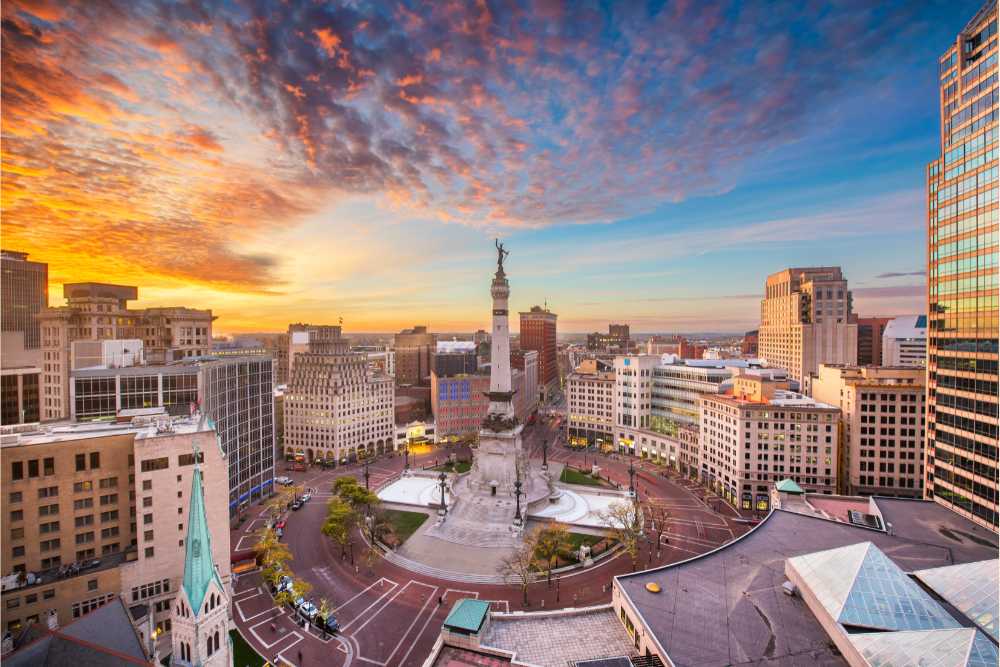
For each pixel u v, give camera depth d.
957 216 100.88
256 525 133.38
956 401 100.88
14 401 145.62
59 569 82.56
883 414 139.25
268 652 79.50
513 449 146.12
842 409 150.25
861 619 58.47
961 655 48.28
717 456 161.38
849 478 144.75
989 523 92.62
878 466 140.12
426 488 161.25
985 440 93.44
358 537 124.44
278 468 189.00
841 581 63.97
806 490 144.88
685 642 59.59
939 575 69.12
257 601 95.00
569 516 136.62
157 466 87.06
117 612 63.78
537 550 105.31
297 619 88.56
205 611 54.06
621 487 162.75
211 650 54.62
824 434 143.88
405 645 81.25
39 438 85.88
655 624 63.22
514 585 100.75
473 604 71.12
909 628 56.50
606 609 75.25
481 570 106.88
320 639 82.88
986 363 93.25
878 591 61.19
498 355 153.25
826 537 89.38
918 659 50.09
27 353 148.50
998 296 90.88
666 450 193.25
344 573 105.88
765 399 155.75
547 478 163.38
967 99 98.75
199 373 124.50
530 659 64.00
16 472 79.75
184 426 99.56
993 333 91.81
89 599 80.81
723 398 164.38
